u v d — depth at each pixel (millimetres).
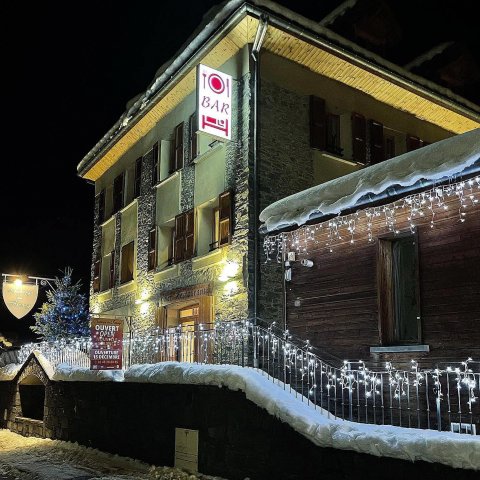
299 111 14359
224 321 13297
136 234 18781
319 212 10227
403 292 9773
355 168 15273
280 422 8086
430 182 8539
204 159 15266
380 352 9422
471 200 8484
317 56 14469
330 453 7301
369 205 9734
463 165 7934
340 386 9906
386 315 9625
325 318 10586
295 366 10094
